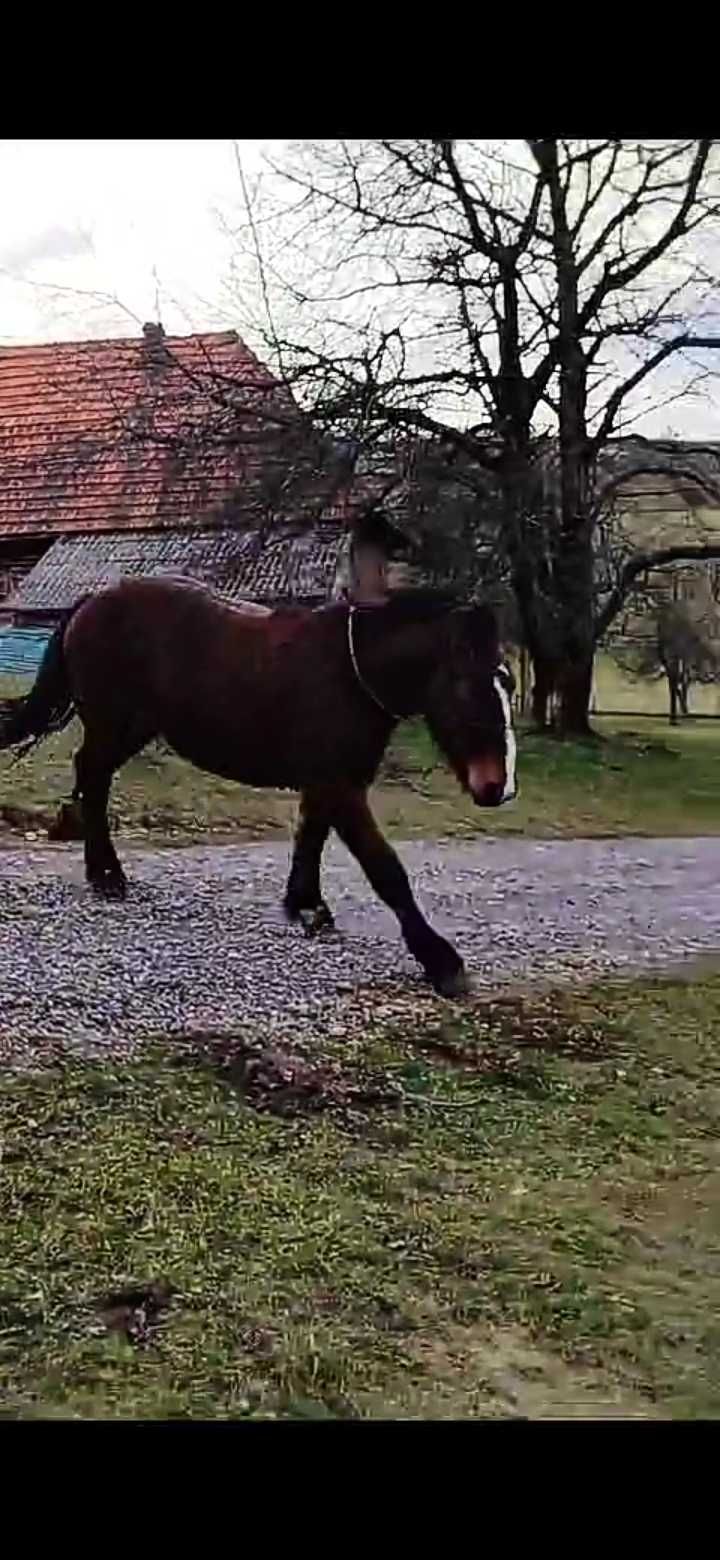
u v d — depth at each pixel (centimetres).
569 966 783
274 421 1623
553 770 1546
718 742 1992
